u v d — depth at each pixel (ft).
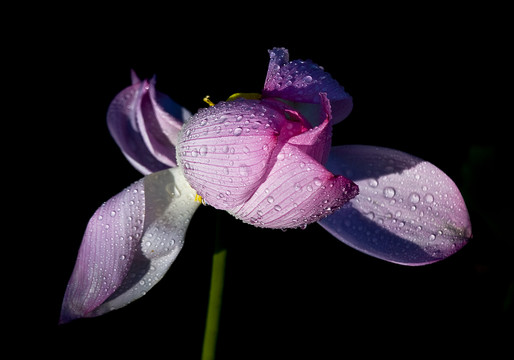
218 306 2.56
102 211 2.38
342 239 2.49
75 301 2.35
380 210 2.53
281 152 2.30
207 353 2.57
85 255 2.36
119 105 2.64
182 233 2.46
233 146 2.30
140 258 2.42
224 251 2.56
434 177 2.53
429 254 2.46
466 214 2.49
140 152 2.61
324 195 2.29
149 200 2.46
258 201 2.34
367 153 2.59
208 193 2.37
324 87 2.43
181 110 2.65
